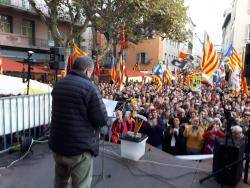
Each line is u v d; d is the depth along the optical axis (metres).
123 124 7.68
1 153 5.57
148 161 5.47
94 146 3.23
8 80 8.31
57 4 19.72
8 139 5.82
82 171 3.19
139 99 13.44
